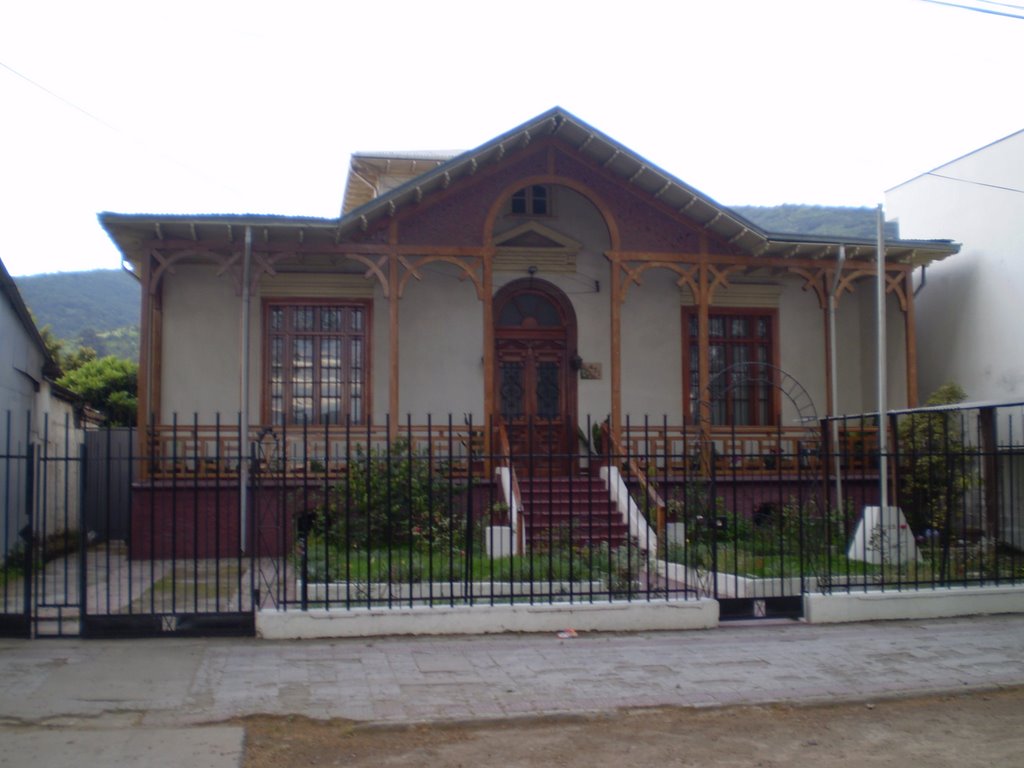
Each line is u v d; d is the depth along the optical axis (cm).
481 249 1647
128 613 933
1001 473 1351
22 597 1155
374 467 1401
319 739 686
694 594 1062
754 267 1769
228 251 1605
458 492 1498
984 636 1013
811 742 704
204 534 1552
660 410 1867
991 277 1789
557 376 1848
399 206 1627
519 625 988
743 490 1590
